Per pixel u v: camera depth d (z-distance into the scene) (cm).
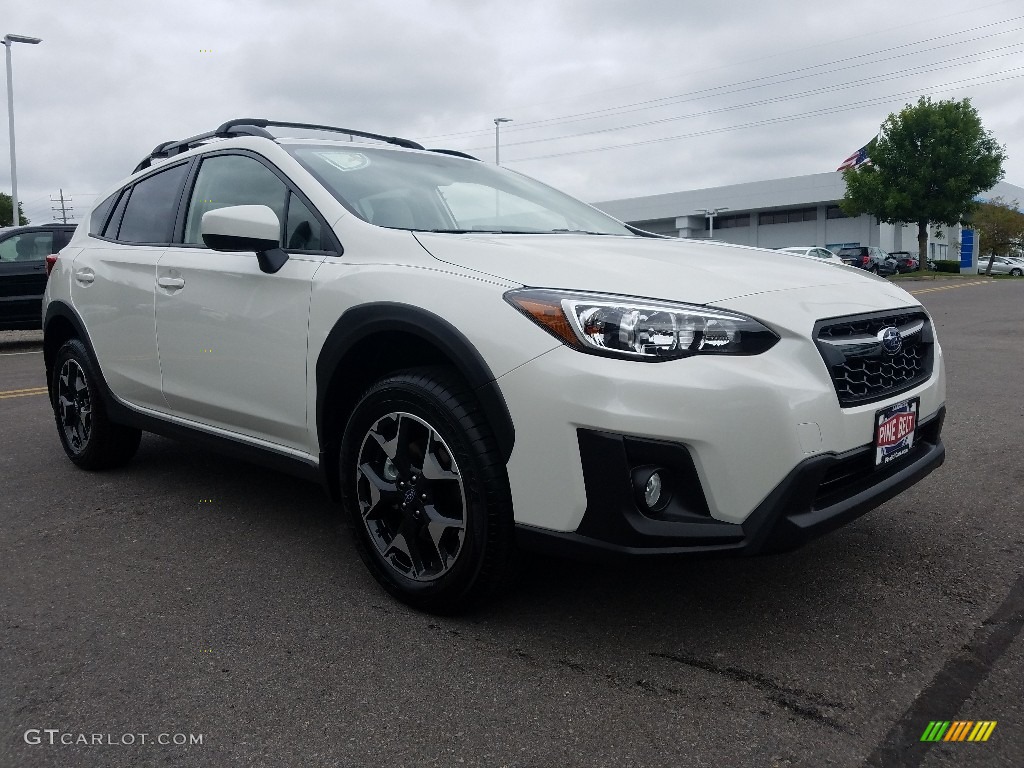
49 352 443
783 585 273
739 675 217
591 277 228
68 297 410
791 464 212
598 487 211
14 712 204
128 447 420
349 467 266
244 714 202
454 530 243
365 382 277
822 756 183
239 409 311
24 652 234
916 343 267
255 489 392
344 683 216
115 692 213
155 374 353
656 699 206
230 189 333
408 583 256
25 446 487
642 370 209
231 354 309
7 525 344
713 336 213
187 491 389
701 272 241
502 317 225
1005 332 1041
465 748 188
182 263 335
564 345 215
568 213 356
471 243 255
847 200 4206
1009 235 4716
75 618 256
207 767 182
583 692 210
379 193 305
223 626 249
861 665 221
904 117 3981
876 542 309
